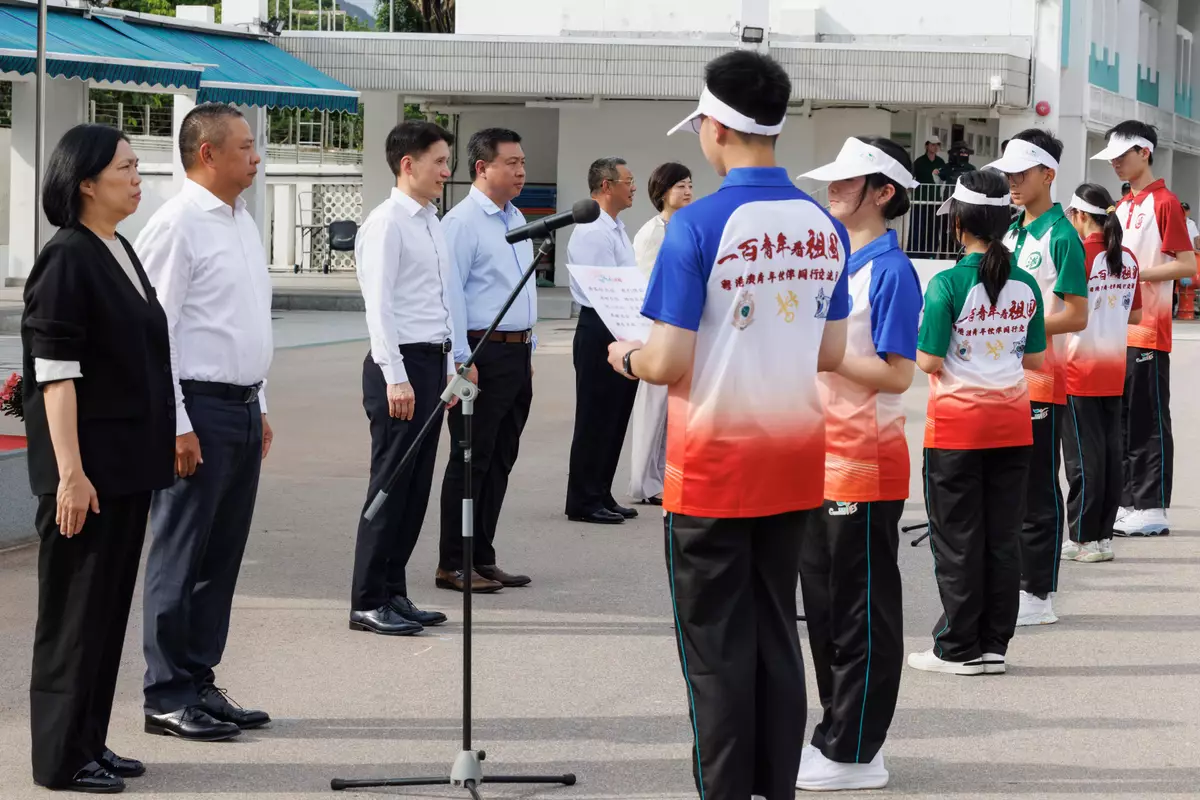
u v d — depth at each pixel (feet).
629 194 29.66
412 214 21.24
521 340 23.99
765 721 13.16
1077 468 26.96
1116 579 25.86
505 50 82.99
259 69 72.02
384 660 20.16
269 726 17.49
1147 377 29.48
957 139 96.84
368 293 20.86
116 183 14.94
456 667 19.90
